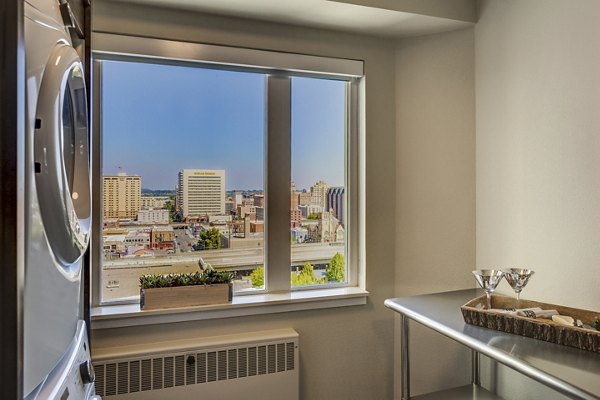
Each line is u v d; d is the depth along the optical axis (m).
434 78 2.12
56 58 0.76
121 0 1.72
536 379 1.05
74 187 0.99
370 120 2.16
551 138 1.62
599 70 1.43
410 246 2.18
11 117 0.60
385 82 2.19
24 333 0.63
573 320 1.32
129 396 1.66
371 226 2.17
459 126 2.06
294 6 1.80
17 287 0.61
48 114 0.70
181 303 1.82
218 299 1.87
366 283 2.16
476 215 2.02
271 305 1.95
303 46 2.03
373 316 2.16
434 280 2.12
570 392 0.97
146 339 1.78
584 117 1.48
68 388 0.80
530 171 1.72
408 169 2.18
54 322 0.76
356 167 2.22
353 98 2.21
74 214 0.81
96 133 1.78
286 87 2.08
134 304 1.84
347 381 2.11
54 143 0.71
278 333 1.93
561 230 1.58
